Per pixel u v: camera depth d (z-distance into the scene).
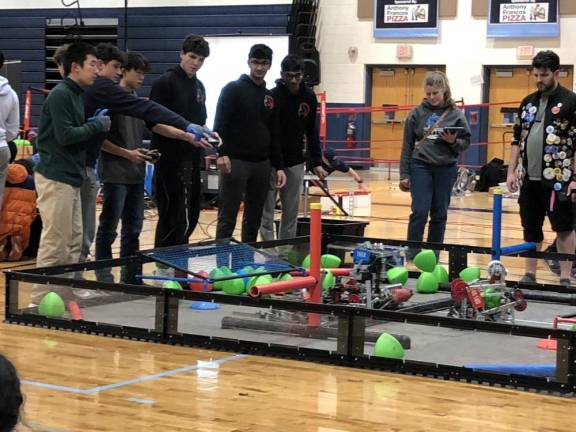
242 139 6.54
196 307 5.14
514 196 15.21
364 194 12.33
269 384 4.03
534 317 5.54
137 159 6.19
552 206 6.52
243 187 6.61
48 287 5.12
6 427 1.44
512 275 6.82
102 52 5.84
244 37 16.48
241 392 3.88
